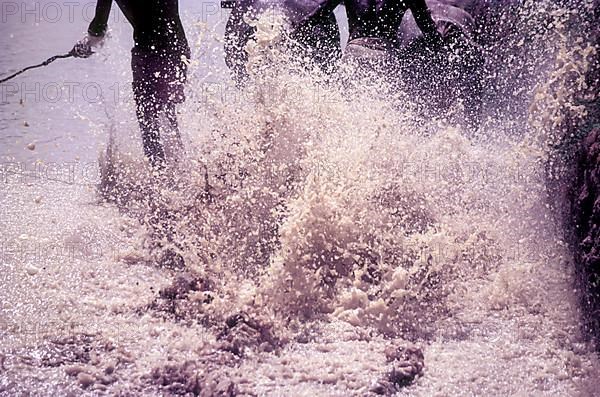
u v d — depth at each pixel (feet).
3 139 32.65
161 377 16.65
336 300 19.83
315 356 17.61
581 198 18.02
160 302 19.75
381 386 16.26
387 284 19.67
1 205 26.02
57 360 17.10
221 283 20.12
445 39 27.86
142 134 26.45
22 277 20.88
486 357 17.65
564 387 16.55
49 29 57.52
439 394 16.25
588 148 18.04
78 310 19.35
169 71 26.11
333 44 29.12
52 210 25.81
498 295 20.12
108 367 16.87
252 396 16.01
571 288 18.79
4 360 16.96
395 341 18.28
